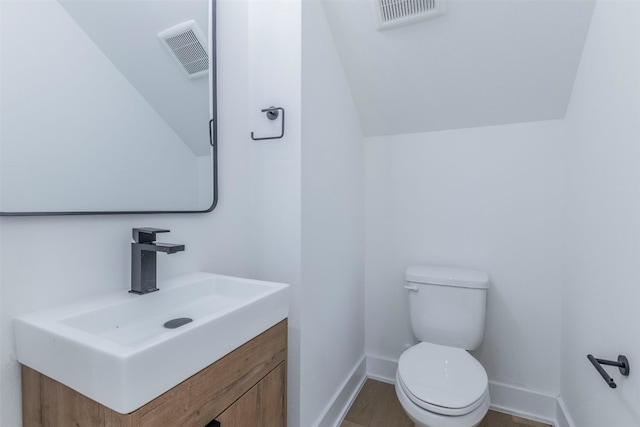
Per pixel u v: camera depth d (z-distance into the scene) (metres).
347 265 1.71
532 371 1.63
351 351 1.79
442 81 1.59
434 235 1.83
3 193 0.64
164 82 0.99
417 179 1.86
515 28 1.33
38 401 0.64
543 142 1.58
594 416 1.12
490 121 1.67
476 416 1.11
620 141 0.94
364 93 1.75
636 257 0.83
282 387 0.94
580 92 1.33
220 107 1.20
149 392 0.53
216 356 0.68
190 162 1.08
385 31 1.46
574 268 1.38
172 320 0.87
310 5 1.28
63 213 0.73
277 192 1.26
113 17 0.85
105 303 0.76
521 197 1.63
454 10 1.33
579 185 1.32
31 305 0.69
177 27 1.03
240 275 1.30
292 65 1.23
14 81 0.66
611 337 0.98
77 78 0.77
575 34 1.28
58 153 0.73
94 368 0.53
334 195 1.53
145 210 0.93
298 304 1.22
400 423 1.58
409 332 1.90
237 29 1.28
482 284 1.54
